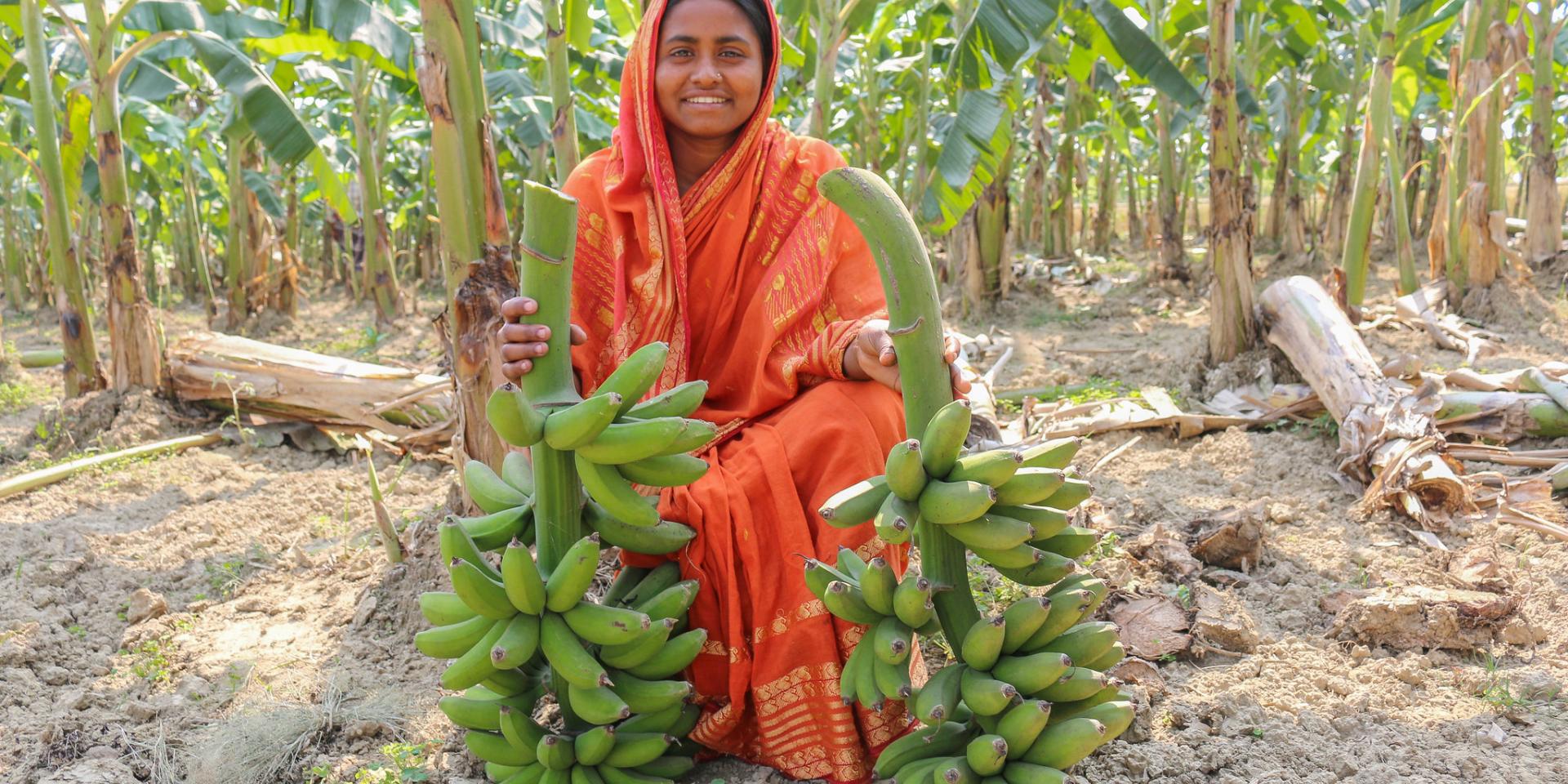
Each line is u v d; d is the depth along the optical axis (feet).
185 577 10.98
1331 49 33.47
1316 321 14.47
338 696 8.18
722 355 7.72
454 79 9.25
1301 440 13.58
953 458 5.53
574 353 7.79
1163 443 14.20
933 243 34.99
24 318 35.96
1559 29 21.02
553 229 6.00
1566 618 8.75
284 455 15.58
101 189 15.88
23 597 10.22
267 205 30.66
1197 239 45.11
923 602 5.50
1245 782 6.72
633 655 6.21
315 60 24.75
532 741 6.33
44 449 15.55
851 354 6.91
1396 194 21.22
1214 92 16.06
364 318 33.22
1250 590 9.61
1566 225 32.22
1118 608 9.02
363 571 10.77
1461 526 10.75
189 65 23.44
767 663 6.75
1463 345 17.52
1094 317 25.31
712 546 6.74
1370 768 6.79
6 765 7.47
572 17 17.02
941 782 5.39
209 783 7.21
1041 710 5.32
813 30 21.03
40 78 15.98
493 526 6.52
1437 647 8.46
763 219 7.55
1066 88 34.68
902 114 28.81
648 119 7.29
